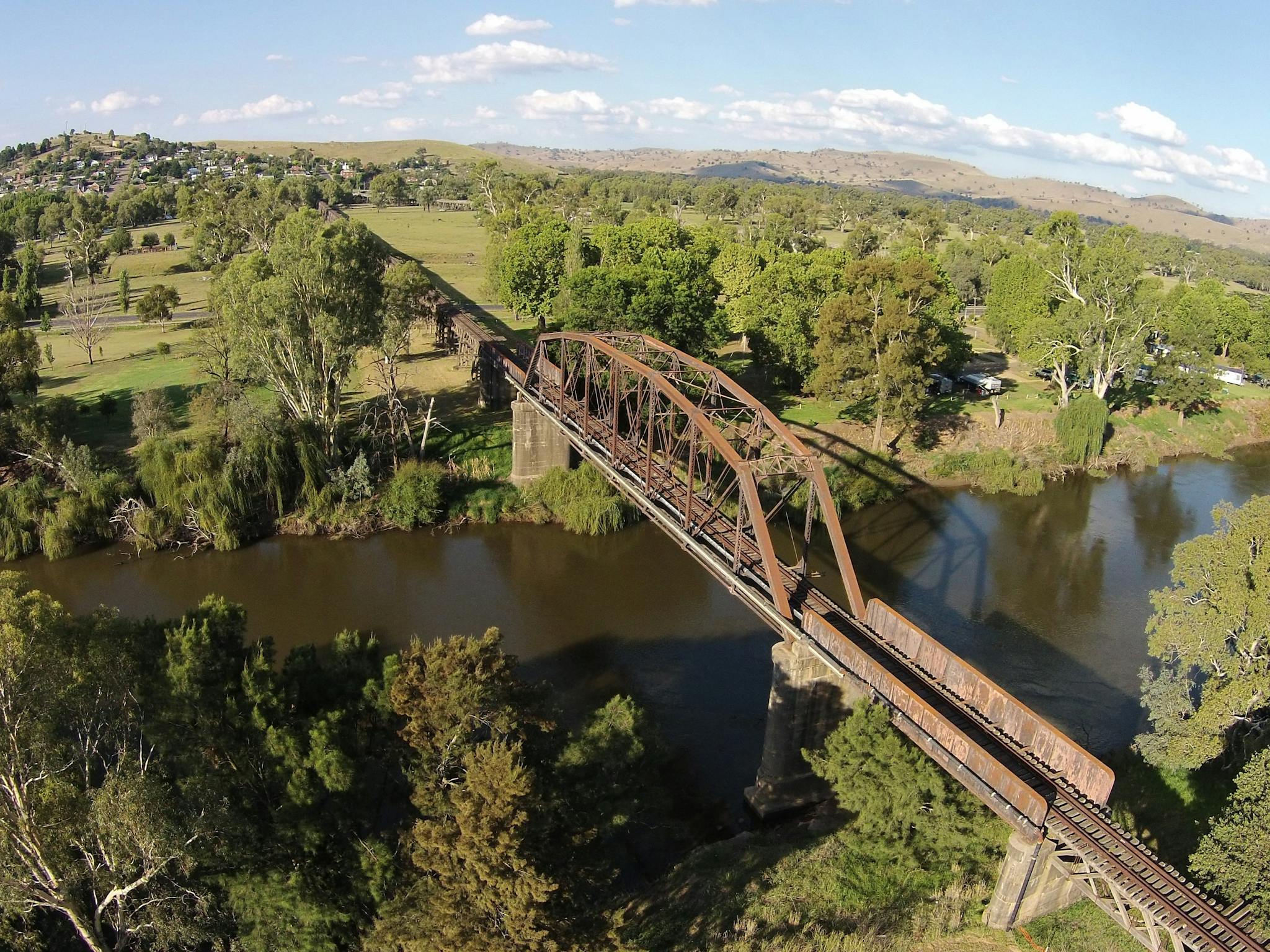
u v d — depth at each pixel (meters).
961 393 107.00
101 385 98.44
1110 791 31.12
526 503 79.94
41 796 27.03
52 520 70.25
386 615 62.62
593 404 85.94
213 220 162.75
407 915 26.48
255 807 31.95
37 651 26.38
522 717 33.81
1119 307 99.25
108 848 28.30
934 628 60.53
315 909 29.53
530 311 120.38
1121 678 55.03
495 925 25.48
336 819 32.31
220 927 31.16
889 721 36.00
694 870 36.81
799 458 46.59
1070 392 106.44
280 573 69.12
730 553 50.03
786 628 41.31
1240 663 40.44
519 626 61.06
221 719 32.41
